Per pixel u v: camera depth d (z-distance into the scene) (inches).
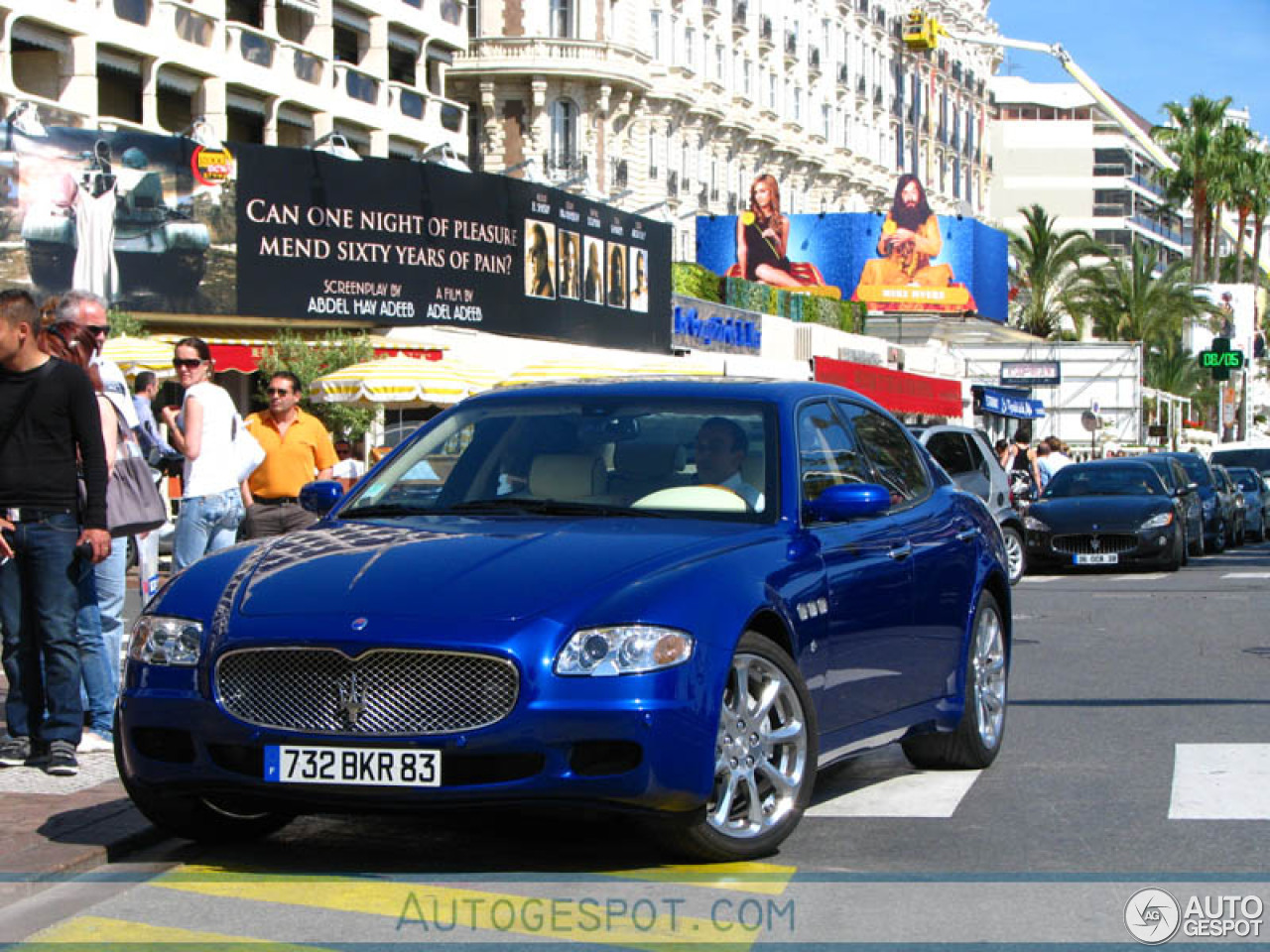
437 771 245.0
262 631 253.9
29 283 1237.1
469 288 1563.7
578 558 265.3
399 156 2076.8
